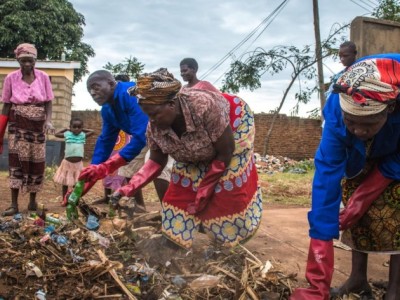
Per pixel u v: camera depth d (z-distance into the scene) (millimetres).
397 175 2598
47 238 3113
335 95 2533
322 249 2371
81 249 3141
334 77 4672
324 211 2402
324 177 2445
